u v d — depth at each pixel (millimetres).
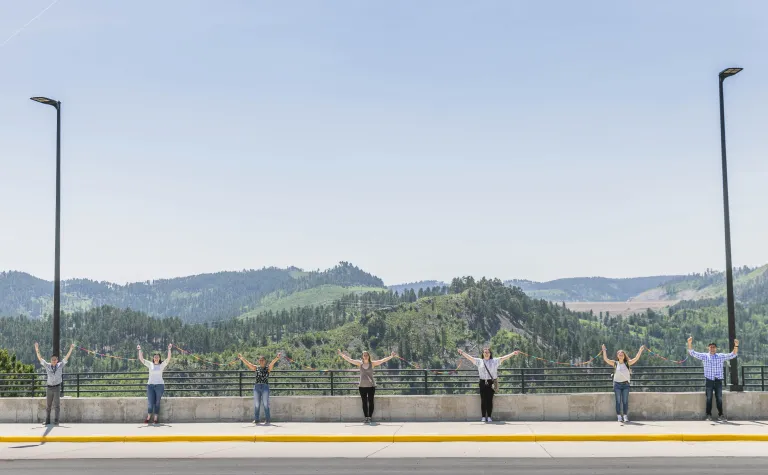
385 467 15172
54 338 23625
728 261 21516
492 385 21047
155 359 22094
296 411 22062
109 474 14758
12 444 19469
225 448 18281
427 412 21656
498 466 15078
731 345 21234
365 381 21328
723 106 22000
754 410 20844
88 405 22609
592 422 20859
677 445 17734
